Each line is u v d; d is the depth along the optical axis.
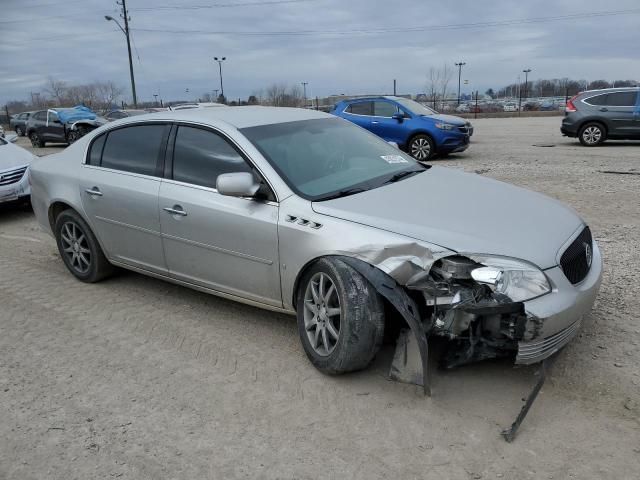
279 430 3.02
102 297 5.00
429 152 13.58
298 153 4.07
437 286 3.09
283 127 4.32
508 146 16.12
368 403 3.22
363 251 3.24
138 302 4.85
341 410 3.16
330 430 3.00
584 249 3.49
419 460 2.74
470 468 2.67
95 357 3.91
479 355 3.24
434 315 3.16
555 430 2.91
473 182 4.18
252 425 3.07
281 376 3.55
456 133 13.54
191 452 2.87
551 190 8.71
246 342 4.03
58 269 5.89
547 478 2.59
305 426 3.04
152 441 2.97
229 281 4.05
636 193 8.19
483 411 3.10
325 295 3.46
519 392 3.26
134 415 3.21
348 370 3.39
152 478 2.70
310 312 3.60
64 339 4.21
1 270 5.93
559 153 13.73
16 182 8.45
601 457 2.71
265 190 3.79
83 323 4.47
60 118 23.34
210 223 4.00
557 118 32.28
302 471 2.70
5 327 4.46
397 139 13.86
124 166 4.76
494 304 2.98
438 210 3.47
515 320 3.00
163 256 4.46
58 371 3.74
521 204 3.73
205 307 4.68
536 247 3.15
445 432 2.94
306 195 3.68
